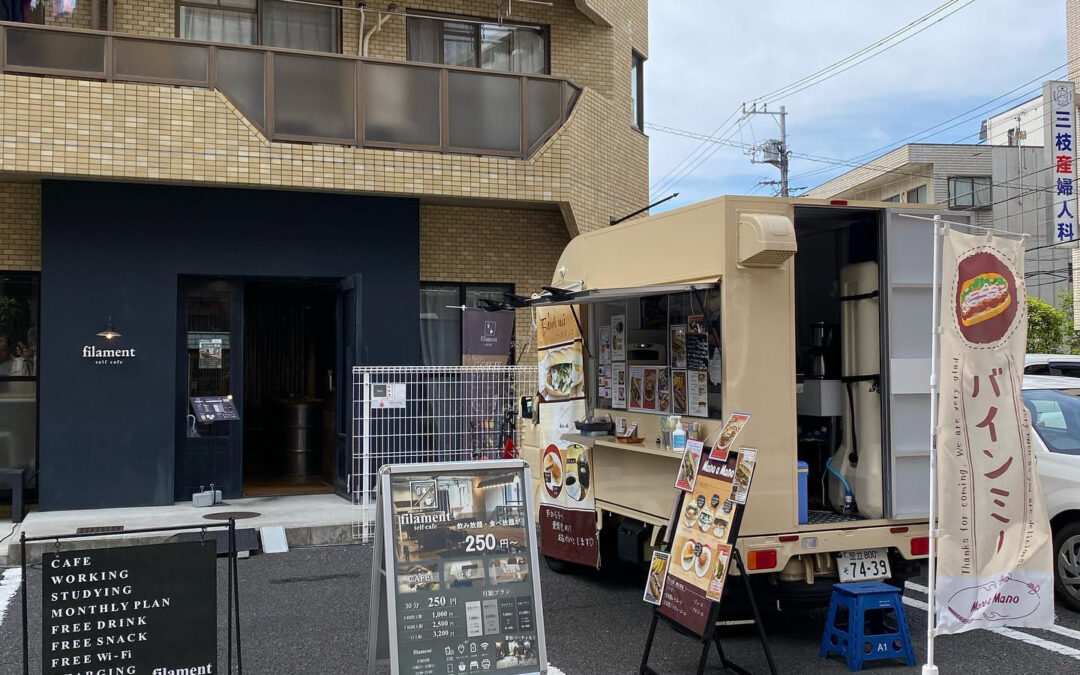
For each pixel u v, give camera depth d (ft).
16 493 32.01
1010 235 17.48
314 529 30.63
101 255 34.06
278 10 39.83
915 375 19.02
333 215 36.81
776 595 18.53
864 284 19.81
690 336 20.16
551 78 38.93
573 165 38.73
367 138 35.96
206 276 35.63
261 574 26.40
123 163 32.76
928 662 16.38
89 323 33.86
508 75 38.04
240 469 36.35
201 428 35.96
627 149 44.75
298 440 44.47
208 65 34.17
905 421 18.94
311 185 34.88
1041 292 122.31
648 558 21.42
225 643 20.06
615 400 23.91
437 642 14.46
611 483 22.90
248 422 51.19
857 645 17.81
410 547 14.74
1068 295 105.70
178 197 35.01
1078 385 27.12
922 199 126.21
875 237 19.65
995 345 17.04
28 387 36.09
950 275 16.67
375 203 37.35
